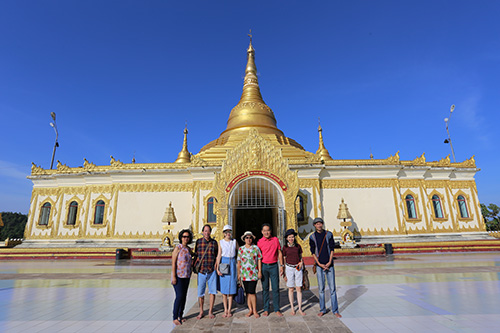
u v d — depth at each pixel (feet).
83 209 86.48
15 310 22.93
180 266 20.16
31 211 88.17
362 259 61.98
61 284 34.81
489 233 86.43
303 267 23.09
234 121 104.27
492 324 18.43
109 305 24.40
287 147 88.69
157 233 82.17
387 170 86.12
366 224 81.92
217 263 21.38
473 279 34.58
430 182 89.04
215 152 89.10
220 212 62.69
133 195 85.05
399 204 84.12
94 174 86.17
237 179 64.03
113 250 74.49
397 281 33.83
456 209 87.66
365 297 26.03
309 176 82.28
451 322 18.92
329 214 81.97
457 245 77.10
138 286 33.35
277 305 21.22
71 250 74.95
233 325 18.94
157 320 20.21
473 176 91.35
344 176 85.20
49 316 21.22
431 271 41.50
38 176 89.76
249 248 21.76
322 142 110.83
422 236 82.79
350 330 17.67
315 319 19.93
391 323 18.85
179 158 108.68
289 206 62.85
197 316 20.97
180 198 84.58
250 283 20.97
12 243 83.41
